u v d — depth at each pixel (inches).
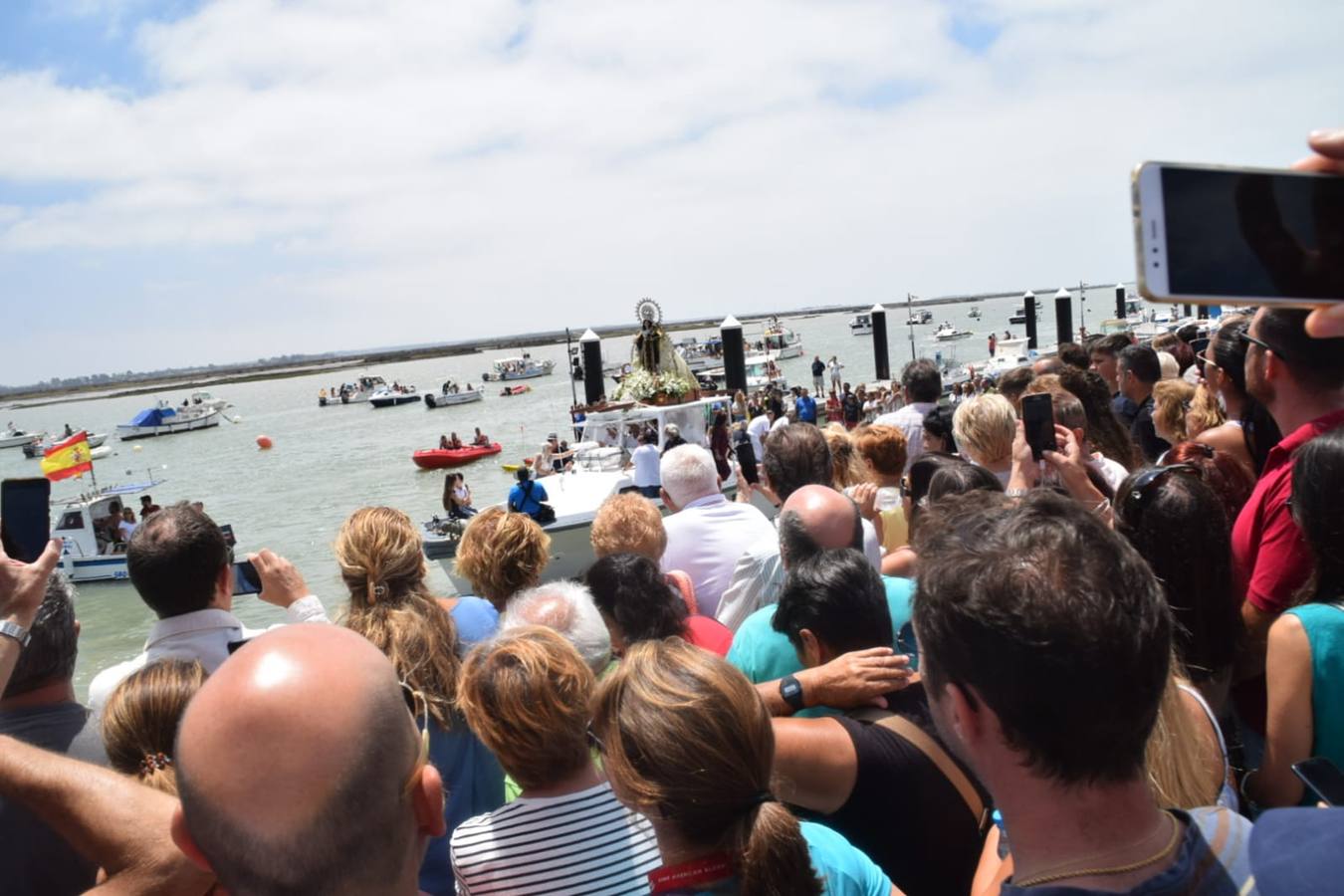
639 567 139.0
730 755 71.5
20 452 2625.5
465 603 150.2
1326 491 86.4
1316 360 105.5
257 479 1483.8
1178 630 89.8
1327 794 65.6
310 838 50.5
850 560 107.6
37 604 87.4
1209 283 43.4
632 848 90.5
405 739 55.4
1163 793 71.0
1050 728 46.6
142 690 97.4
